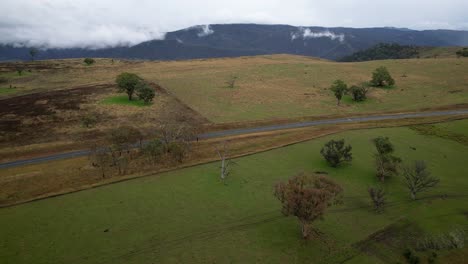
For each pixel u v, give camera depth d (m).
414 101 103.38
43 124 77.25
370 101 104.44
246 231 39.06
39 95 103.56
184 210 43.41
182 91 113.56
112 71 151.50
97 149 60.72
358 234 39.06
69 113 85.25
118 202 45.19
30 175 52.25
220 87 120.88
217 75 142.75
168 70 154.88
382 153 55.81
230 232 38.78
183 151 59.88
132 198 46.28
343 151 57.16
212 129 78.12
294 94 112.88
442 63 154.75
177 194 47.62
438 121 81.62
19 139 68.25
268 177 53.66
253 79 135.88
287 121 85.00
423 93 111.69
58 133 72.12
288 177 53.62
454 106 95.38
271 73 148.00
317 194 34.56
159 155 59.41
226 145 66.75
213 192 48.31
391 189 50.81
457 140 70.81
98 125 77.62
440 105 97.12
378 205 44.22
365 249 36.41
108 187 49.41
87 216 41.66
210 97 106.75
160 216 41.91
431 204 46.50
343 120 85.62
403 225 41.16
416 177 48.59
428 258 35.00
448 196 48.94
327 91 117.31
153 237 37.59
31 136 70.00
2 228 38.78
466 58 169.12
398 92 114.25
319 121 85.25
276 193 38.34
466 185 52.47
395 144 67.94
